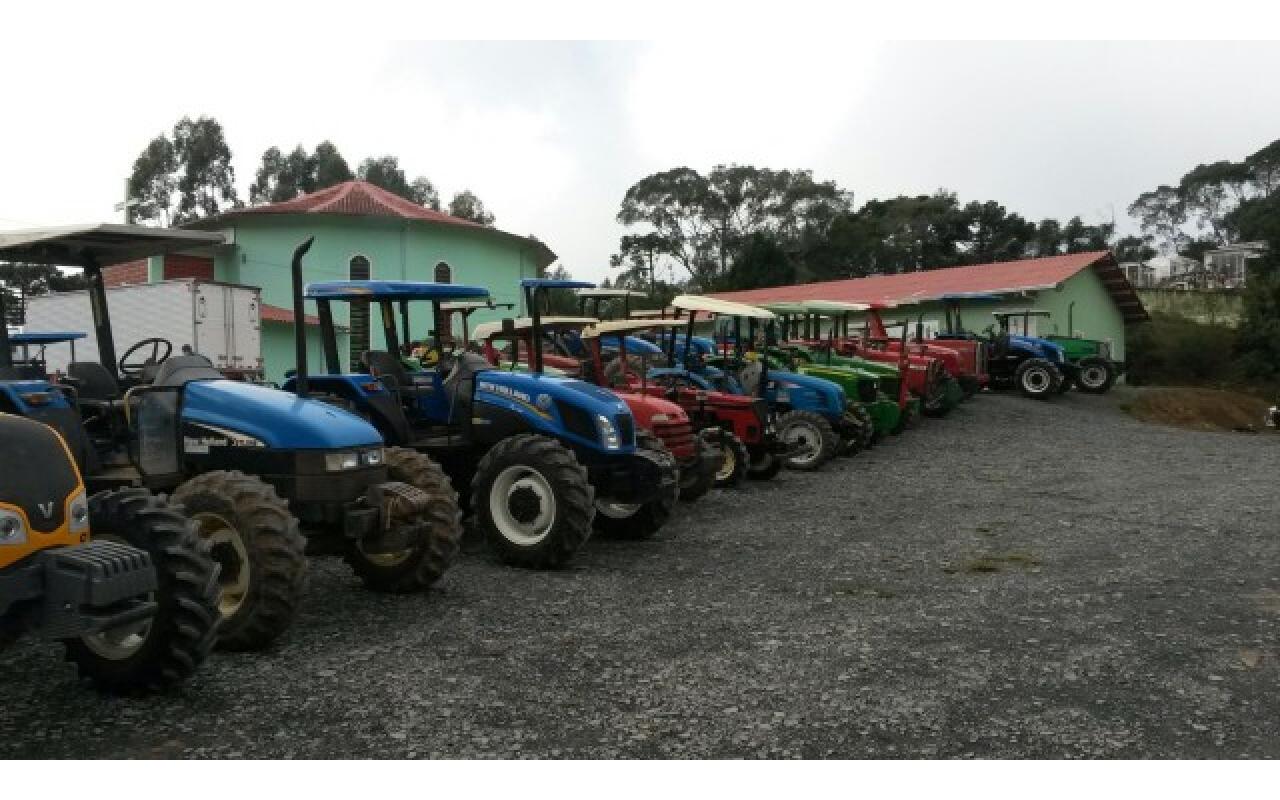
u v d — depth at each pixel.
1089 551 8.11
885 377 16.09
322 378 7.99
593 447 7.66
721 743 4.04
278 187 62.47
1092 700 4.61
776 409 13.71
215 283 17.64
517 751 3.92
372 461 5.92
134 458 5.61
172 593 4.34
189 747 3.92
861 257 65.44
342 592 6.45
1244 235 83.56
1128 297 30.16
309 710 4.32
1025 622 5.94
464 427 7.97
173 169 53.72
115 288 17.42
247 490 5.16
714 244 71.31
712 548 8.19
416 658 5.07
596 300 14.13
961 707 4.49
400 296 8.20
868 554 7.97
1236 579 7.11
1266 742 4.16
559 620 5.86
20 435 3.88
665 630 5.67
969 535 8.80
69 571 3.78
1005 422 19.09
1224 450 16.11
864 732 4.18
